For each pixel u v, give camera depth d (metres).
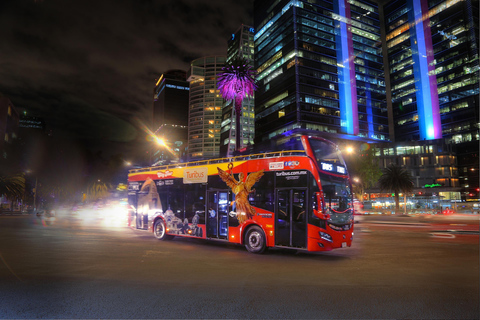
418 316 4.40
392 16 113.88
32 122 86.88
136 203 14.84
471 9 91.88
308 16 93.50
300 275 7.03
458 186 86.81
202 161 12.44
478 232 19.23
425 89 101.25
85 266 7.69
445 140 88.12
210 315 4.38
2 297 5.14
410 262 8.91
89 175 57.78
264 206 10.27
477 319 4.30
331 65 93.94
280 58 95.56
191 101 176.75
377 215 49.31
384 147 92.94
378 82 102.44
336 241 9.36
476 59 89.56
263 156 10.69
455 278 6.85
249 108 134.50
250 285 6.05
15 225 21.33
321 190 9.30
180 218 12.75
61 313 4.42
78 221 26.56
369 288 5.91
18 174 46.75
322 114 89.31
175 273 7.03
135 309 4.60
